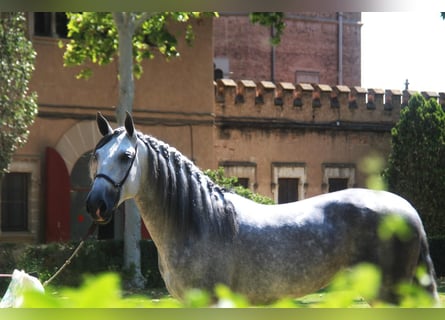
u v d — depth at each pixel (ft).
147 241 62.49
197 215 20.22
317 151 89.86
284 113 88.07
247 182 85.66
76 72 73.56
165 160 20.48
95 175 20.15
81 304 3.96
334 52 120.47
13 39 57.31
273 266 20.51
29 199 70.33
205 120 80.23
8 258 59.62
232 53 112.57
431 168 77.30
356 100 92.43
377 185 5.86
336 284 4.50
